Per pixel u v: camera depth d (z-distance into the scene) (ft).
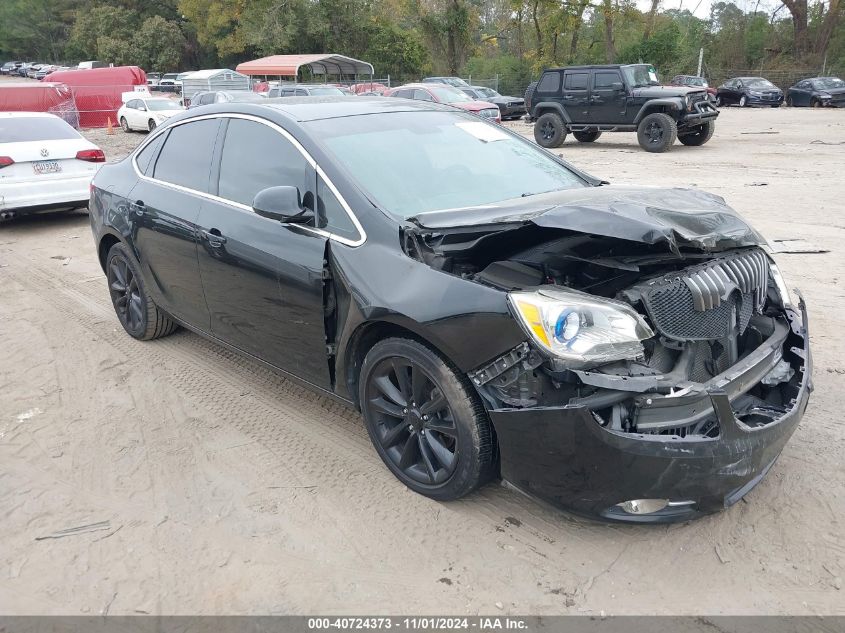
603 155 54.19
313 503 10.71
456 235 9.76
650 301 8.98
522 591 8.80
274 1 170.40
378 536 9.91
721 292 9.44
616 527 9.91
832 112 91.04
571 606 8.54
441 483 10.22
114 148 68.23
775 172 41.45
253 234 12.26
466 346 9.09
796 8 143.54
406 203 11.25
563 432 8.42
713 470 8.43
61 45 301.63
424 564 9.34
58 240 29.91
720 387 8.90
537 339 8.45
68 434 13.08
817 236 25.52
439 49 166.40
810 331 16.75
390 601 8.73
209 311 14.11
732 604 8.48
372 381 10.85
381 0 170.19
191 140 14.73
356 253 10.60
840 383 14.01
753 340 10.47
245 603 8.77
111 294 18.16
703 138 57.82
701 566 9.12
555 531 9.87
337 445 12.39
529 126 86.74
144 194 15.48
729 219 9.66
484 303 8.98
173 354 16.79
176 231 14.17
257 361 13.43
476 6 168.86
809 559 9.17
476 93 94.63
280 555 9.61
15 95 83.46
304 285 11.27
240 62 211.61
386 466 11.38
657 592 8.71
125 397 14.56
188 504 10.82
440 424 10.04
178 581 9.18
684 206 9.72
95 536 10.11
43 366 16.31
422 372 9.98
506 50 197.16
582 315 8.45
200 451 12.34
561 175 13.47
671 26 141.90
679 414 8.49
